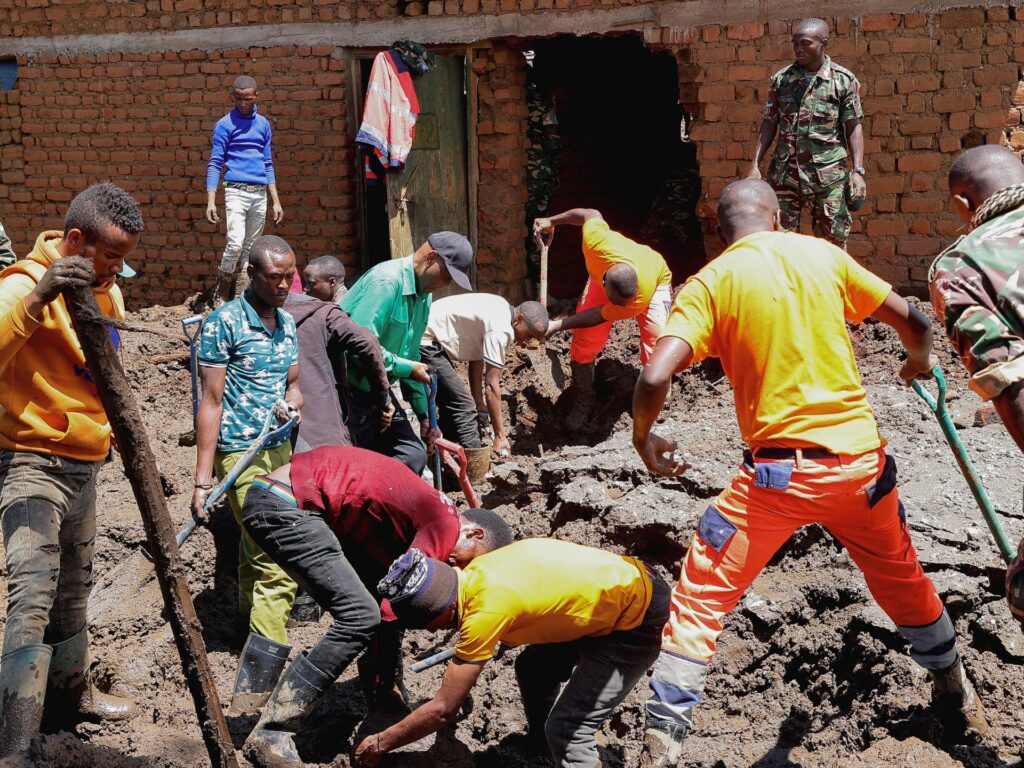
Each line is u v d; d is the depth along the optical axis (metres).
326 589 4.02
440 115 9.34
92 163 10.73
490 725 4.48
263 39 9.83
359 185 9.88
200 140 10.23
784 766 4.14
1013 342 3.07
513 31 8.86
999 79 7.38
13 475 4.05
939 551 4.70
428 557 3.65
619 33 8.54
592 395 7.82
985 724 4.04
